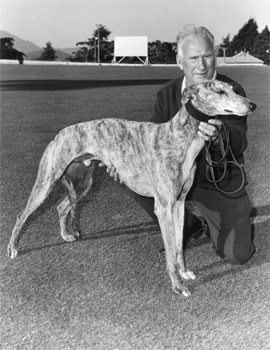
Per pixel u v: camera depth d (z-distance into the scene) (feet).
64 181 13.01
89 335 9.27
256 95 50.57
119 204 16.53
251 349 8.75
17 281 11.37
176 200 10.97
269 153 23.98
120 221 15.05
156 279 11.37
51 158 12.23
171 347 8.86
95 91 56.80
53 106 42.55
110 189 18.11
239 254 11.68
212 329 9.39
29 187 18.06
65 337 9.22
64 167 12.18
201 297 10.58
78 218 15.28
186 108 10.30
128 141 11.46
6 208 15.92
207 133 10.38
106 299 10.52
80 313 10.00
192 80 11.84
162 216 10.80
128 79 79.61
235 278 11.43
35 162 21.85
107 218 15.28
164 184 10.68
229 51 130.62
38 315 9.97
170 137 10.68
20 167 20.92
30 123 33.17
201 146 10.67
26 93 54.65
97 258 12.51
